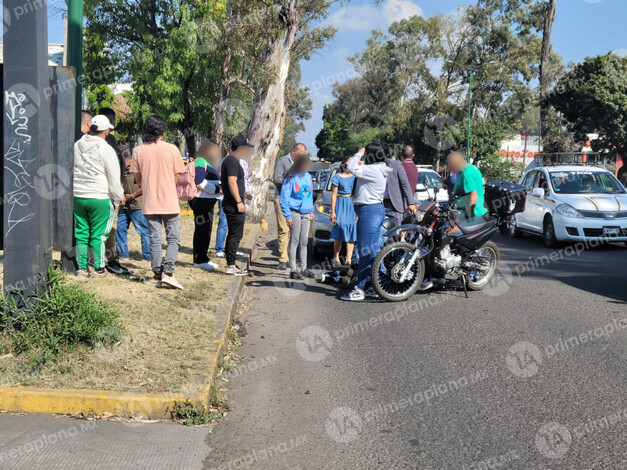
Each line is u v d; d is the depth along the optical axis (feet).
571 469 12.06
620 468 12.07
